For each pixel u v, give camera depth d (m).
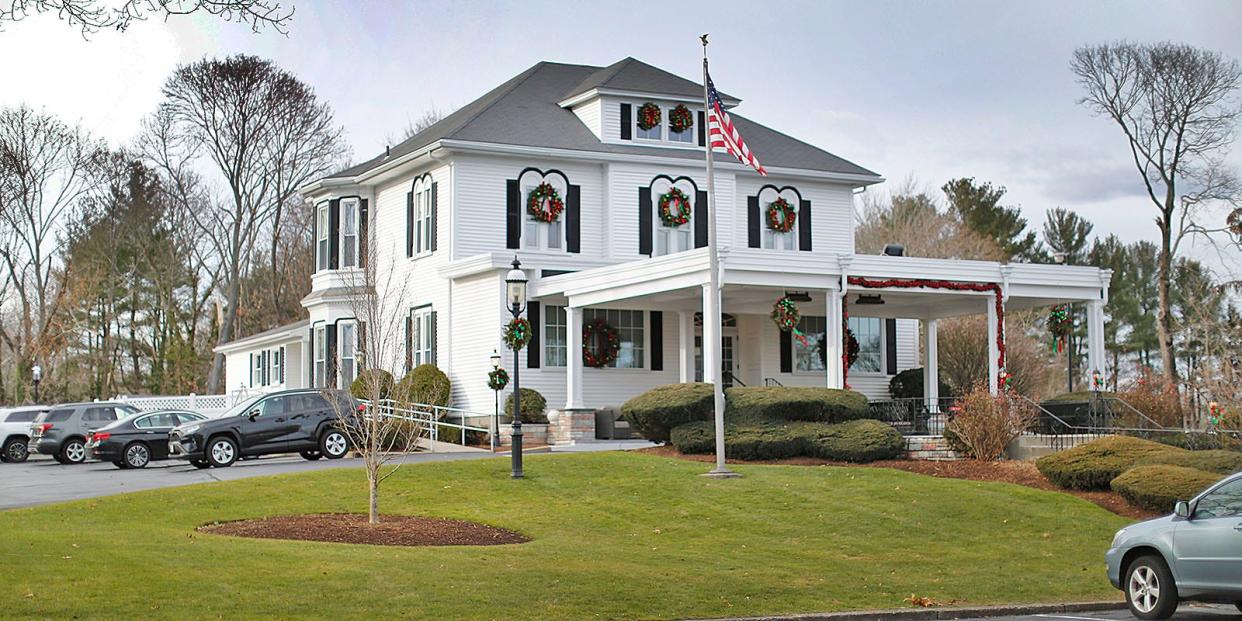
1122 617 15.46
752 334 41.59
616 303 36.25
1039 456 27.38
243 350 56.97
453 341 39.28
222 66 59.84
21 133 59.59
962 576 18.23
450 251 38.88
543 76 45.28
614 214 40.38
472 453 32.72
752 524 21.77
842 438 27.62
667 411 28.97
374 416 20.61
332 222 43.88
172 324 65.75
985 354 52.56
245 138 61.31
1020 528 21.86
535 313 37.66
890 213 73.56
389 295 37.66
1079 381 66.06
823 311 39.34
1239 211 50.47
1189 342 50.06
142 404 50.12
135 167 63.03
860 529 21.56
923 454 28.06
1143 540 14.98
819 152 45.38
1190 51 50.28
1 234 60.31
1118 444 24.62
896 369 43.66
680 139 42.38
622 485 24.28
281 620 12.69
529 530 20.61
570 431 35.62
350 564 15.73
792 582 16.92
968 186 71.69
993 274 32.91
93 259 64.81
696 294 34.16
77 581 13.68
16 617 12.01
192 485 23.33
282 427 30.28
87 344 67.94
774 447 27.58
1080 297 34.31
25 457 38.75
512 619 13.47
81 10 13.27
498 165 39.44
